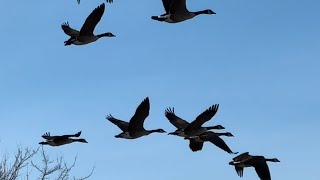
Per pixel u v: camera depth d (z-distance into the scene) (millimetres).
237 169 21844
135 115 21141
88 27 22156
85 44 22484
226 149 22312
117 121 22062
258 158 21734
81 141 22719
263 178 21625
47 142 22359
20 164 26250
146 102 21141
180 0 21469
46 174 26469
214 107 20812
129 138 21453
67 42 22391
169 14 21516
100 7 21781
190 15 21766
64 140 22328
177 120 22062
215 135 22484
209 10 23516
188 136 21516
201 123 21297
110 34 23344
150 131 21734
